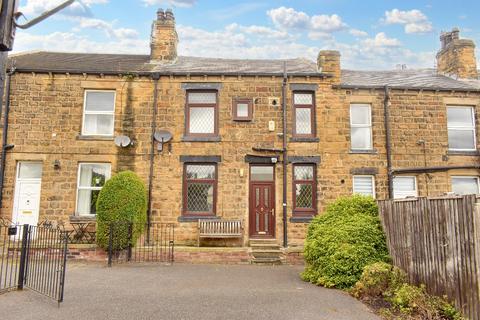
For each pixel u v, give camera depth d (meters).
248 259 11.37
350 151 13.48
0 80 3.94
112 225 10.59
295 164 13.44
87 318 5.76
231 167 13.20
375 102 13.94
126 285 7.93
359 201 9.41
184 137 13.27
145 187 12.86
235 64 15.50
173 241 11.69
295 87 13.77
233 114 13.47
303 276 8.85
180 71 13.62
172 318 5.83
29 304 6.41
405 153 13.66
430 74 16.69
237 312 6.18
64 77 13.38
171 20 15.40
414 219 7.48
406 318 5.93
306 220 12.95
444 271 6.50
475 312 5.70
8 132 12.88
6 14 3.98
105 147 13.11
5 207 12.51
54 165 12.84
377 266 7.41
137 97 13.48
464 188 13.91
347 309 6.45
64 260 6.60
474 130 14.20
